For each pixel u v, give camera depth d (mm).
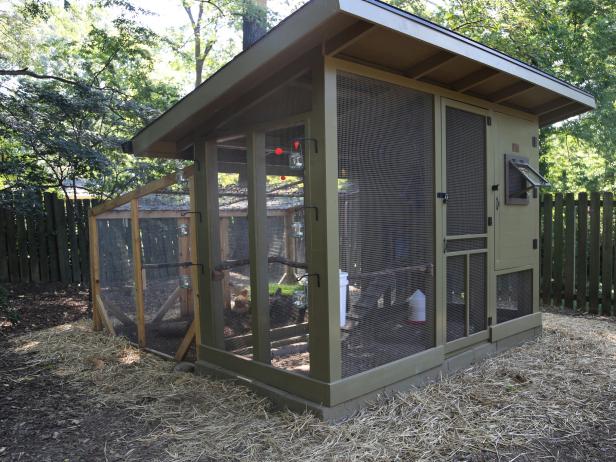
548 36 9070
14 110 7184
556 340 4789
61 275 8211
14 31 9328
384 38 2803
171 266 4316
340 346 2988
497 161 4312
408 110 3426
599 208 6227
